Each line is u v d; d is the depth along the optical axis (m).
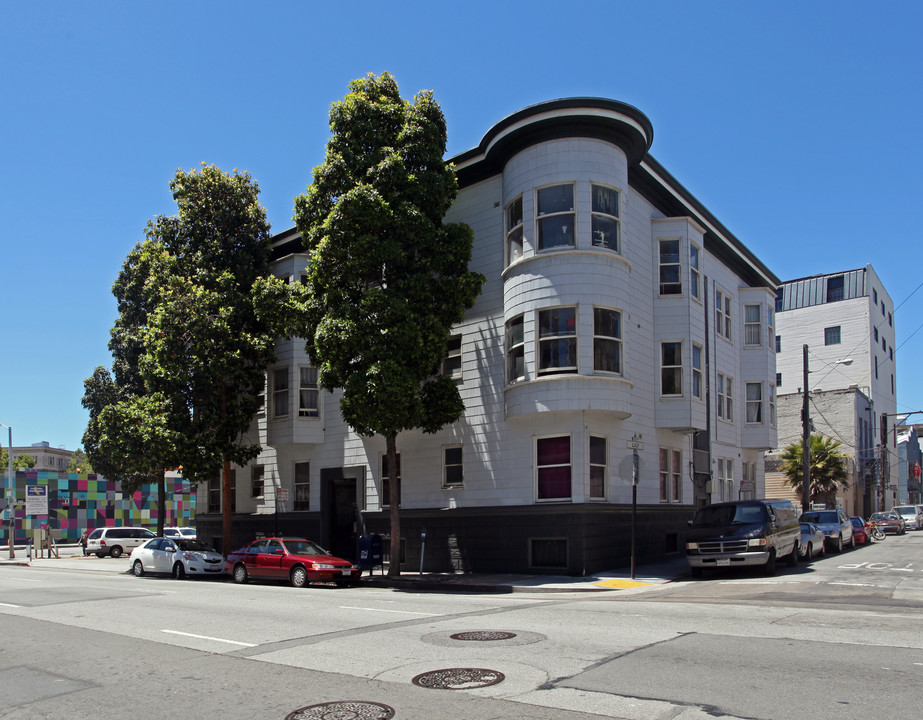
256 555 22.00
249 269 27.62
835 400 51.47
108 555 42.28
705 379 26.30
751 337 32.12
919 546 30.11
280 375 28.66
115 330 35.47
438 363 21.06
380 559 22.69
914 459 74.88
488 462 22.62
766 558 18.78
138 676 8.49
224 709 6.94
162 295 26.42
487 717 6.31
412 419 20.45
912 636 9.44
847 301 60.19
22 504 59.06
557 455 21.12
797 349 62.16
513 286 22.02
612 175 21.77
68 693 7.86
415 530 24.03
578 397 20.36
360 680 7.79
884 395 63.53
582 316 20.75
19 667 9.30
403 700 6.94
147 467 29.48
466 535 22.72
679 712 6.25
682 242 25.16
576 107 21.19
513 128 21.94
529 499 21.39
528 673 7.76
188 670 8.68
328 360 20.98
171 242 27.86
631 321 23.41
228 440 26.94
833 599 13.75
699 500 27.00
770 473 48.22
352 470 26.64
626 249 22.25
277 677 8.10
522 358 21.67
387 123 21.66
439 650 9.19
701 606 13.05
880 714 6.07
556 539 20.78
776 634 9.69
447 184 21.69
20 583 22.09
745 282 33.62
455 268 21.42
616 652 8.70
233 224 27.95
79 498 61.56
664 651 8.70
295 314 21.89
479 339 23.47
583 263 20.97
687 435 26.53
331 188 21.16
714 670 7.66
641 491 23.16
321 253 20.61
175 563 24.94
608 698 6.72
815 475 44.38
